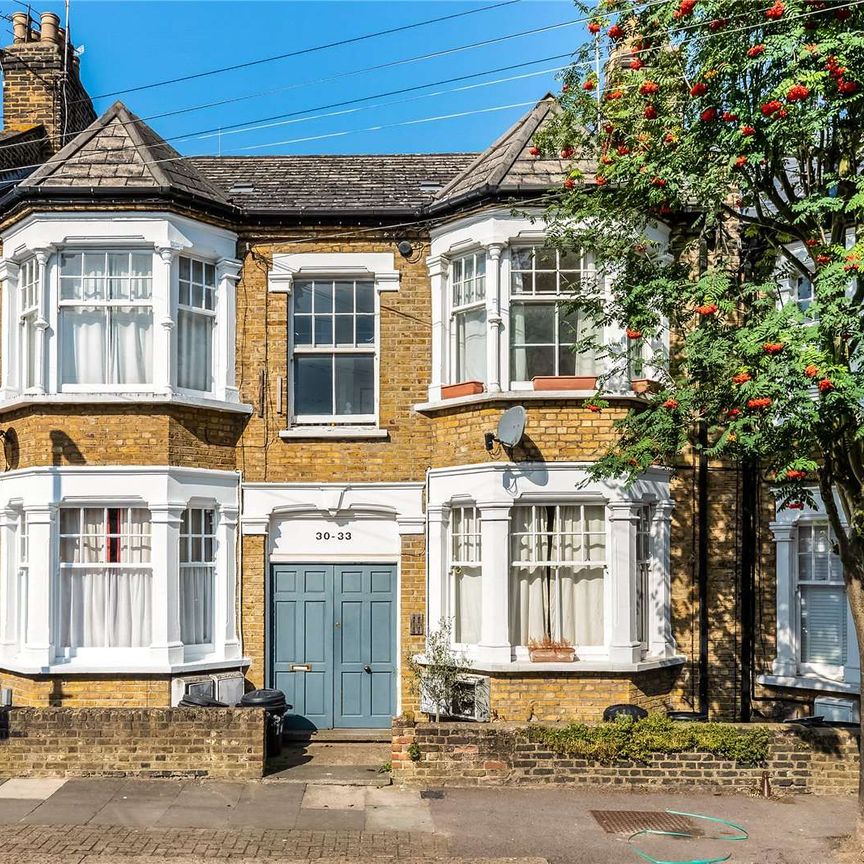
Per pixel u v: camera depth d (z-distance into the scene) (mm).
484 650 11906
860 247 7676
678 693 12656
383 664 12898
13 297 12969
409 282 13148
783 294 12320
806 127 8164
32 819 9125
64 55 16062
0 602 12688
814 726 10680
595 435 11992
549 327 12492
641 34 9711
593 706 11844
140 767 10414
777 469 8539
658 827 9289
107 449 12117
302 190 13938
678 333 11352
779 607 12594
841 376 7707
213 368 12953
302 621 12891
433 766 10422
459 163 15211
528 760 10430
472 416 12344
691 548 12859
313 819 9359
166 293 12289
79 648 12172
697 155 9039
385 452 12930
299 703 12812
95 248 12477
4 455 12820
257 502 12820
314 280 13344
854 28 8234
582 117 10344
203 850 8523
